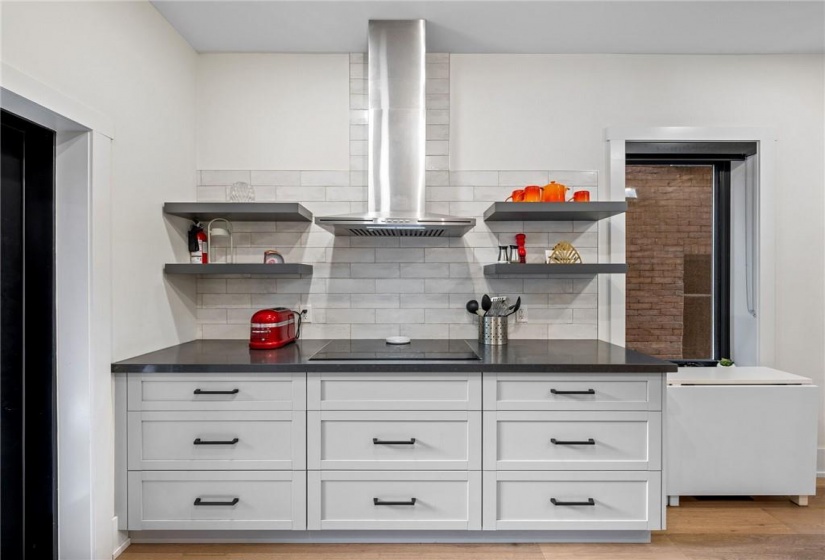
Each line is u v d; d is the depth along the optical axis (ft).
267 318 7.97
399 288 9.26
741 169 9.49
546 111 9.27
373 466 6.72
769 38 8.66
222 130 9.25
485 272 8.78
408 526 6.75
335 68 9.29
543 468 6.72
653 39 8.70
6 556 5.83
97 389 6.23
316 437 6.70
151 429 6.69
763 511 7.95
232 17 8.00
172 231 8.30
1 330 5.70
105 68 6.37
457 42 8.82
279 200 9.26
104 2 6.34
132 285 7.06
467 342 8.82
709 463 7.93
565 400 6.72
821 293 9.24
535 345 8.48
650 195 9.53
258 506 6.73
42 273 6.04
